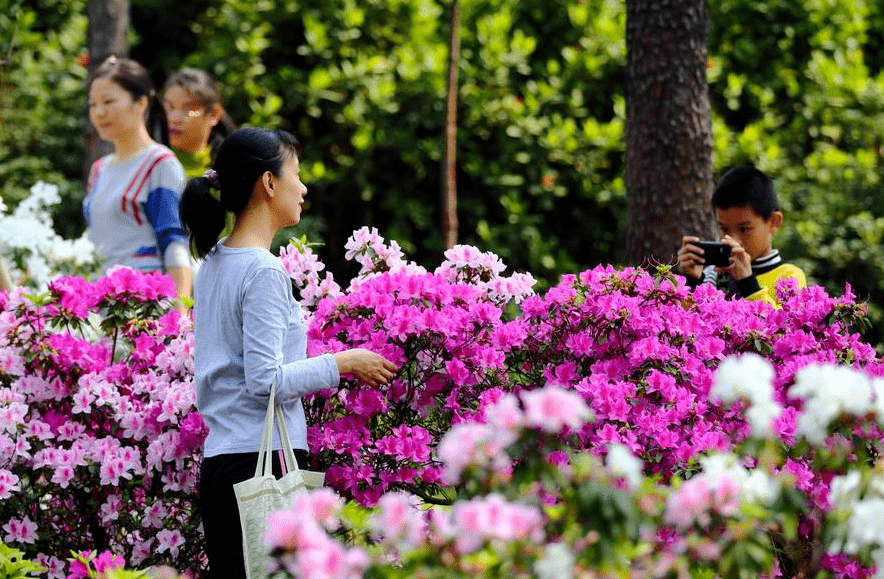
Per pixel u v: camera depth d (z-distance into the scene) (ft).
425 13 58.65
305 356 21.38
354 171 58.03
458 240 57.16
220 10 63.31
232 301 20.35
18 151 60.59
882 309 49.34
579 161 56.54
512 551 13.83
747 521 14.55
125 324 25.64
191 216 20.81
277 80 58.18
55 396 25.18
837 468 17.47
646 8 36.06
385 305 23.18
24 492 24.97
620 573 14.35
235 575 20.29
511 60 57.47
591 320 24.14
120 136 31.76
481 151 57.52
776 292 27.17
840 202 52.13
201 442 23.71
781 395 23.68
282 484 19.61
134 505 25.14
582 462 14.87
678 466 21.80
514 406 14.67
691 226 35.91
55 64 63.52
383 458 23.11
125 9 50.06
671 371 23.21
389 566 14.40
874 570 19.72
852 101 57.16
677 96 35.86
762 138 57.06
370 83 57.36
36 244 36.42
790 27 58.85
